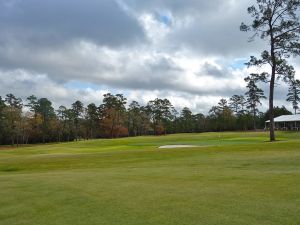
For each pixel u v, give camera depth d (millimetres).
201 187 12969
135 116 146625
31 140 125438
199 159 24719
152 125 148625
